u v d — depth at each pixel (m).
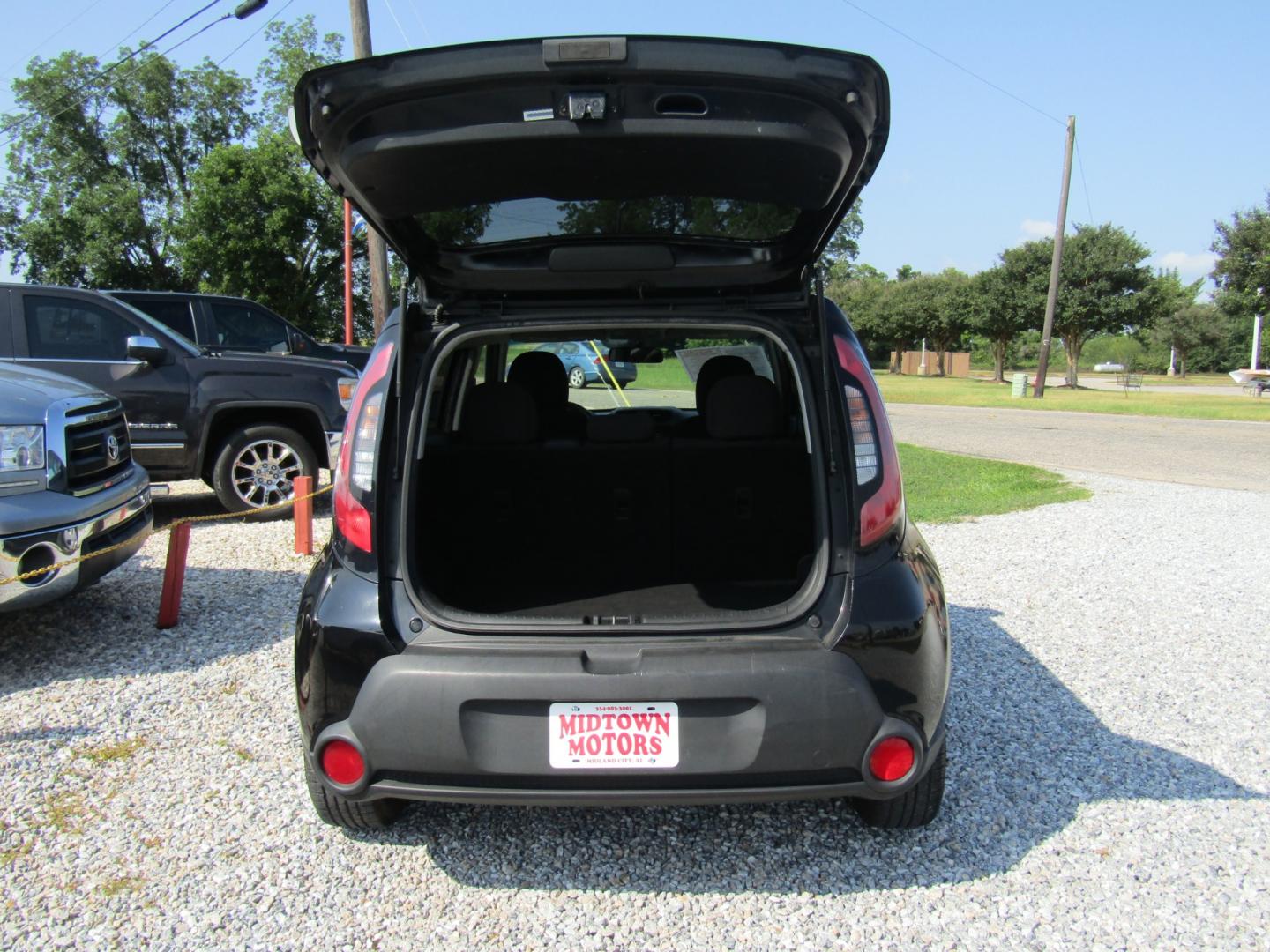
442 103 2.15
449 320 2.77
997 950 2.32
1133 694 4.00
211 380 7.77
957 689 4.04
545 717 2.30
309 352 11.05
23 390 4.44
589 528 3.46
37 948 2.36
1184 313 70.50
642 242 2.72
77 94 38.62
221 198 29.70
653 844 2.85
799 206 2.52
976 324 51.06
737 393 3.37
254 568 6.30
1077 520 7.95
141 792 3.17
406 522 2.52
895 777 2.35
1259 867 2.67
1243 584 5.84
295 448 8.03
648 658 2.32
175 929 2.44
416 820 2.99
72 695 4.04
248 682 4.18
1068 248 45.84
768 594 3.20
